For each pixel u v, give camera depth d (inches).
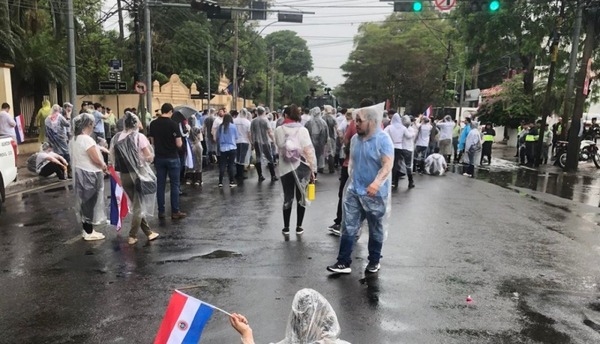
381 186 215.0
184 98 1378.0
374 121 215.3
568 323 177.2
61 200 389.1
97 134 601.9
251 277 217.0
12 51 746.2
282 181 284.4
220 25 2010.3
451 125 732.0
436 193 456.1
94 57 1279.5
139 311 181.3
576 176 630.5
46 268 226.5
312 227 308.8
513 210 382.0
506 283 216.1
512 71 1375.5
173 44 1632.6
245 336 110.2
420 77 2047.2
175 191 325.7
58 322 172.2
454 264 240.7
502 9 914.7
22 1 845.2
